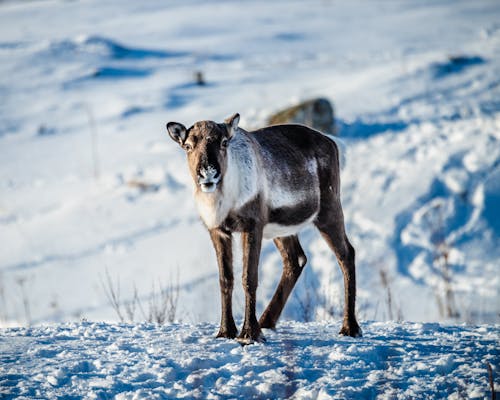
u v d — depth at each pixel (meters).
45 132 111.94
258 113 88.00
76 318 46.28
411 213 62.41
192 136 22.89
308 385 18.80
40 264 61.00
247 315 23.20
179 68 153.88
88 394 17.78
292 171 25.73
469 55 120.75
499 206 62.06
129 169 86.88
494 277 52.81
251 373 19.42
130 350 21.61
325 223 27.19
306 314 31.94
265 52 177.25
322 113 79.31
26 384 18.41
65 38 184.00
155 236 64.88
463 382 19.16
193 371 19.58
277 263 52.19
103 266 59.03
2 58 164.38
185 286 49.59
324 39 193.50
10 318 48.28
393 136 84.12
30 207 79.31
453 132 80.25
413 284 52.31
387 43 176.12
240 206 23.55
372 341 23.45
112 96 127.75
